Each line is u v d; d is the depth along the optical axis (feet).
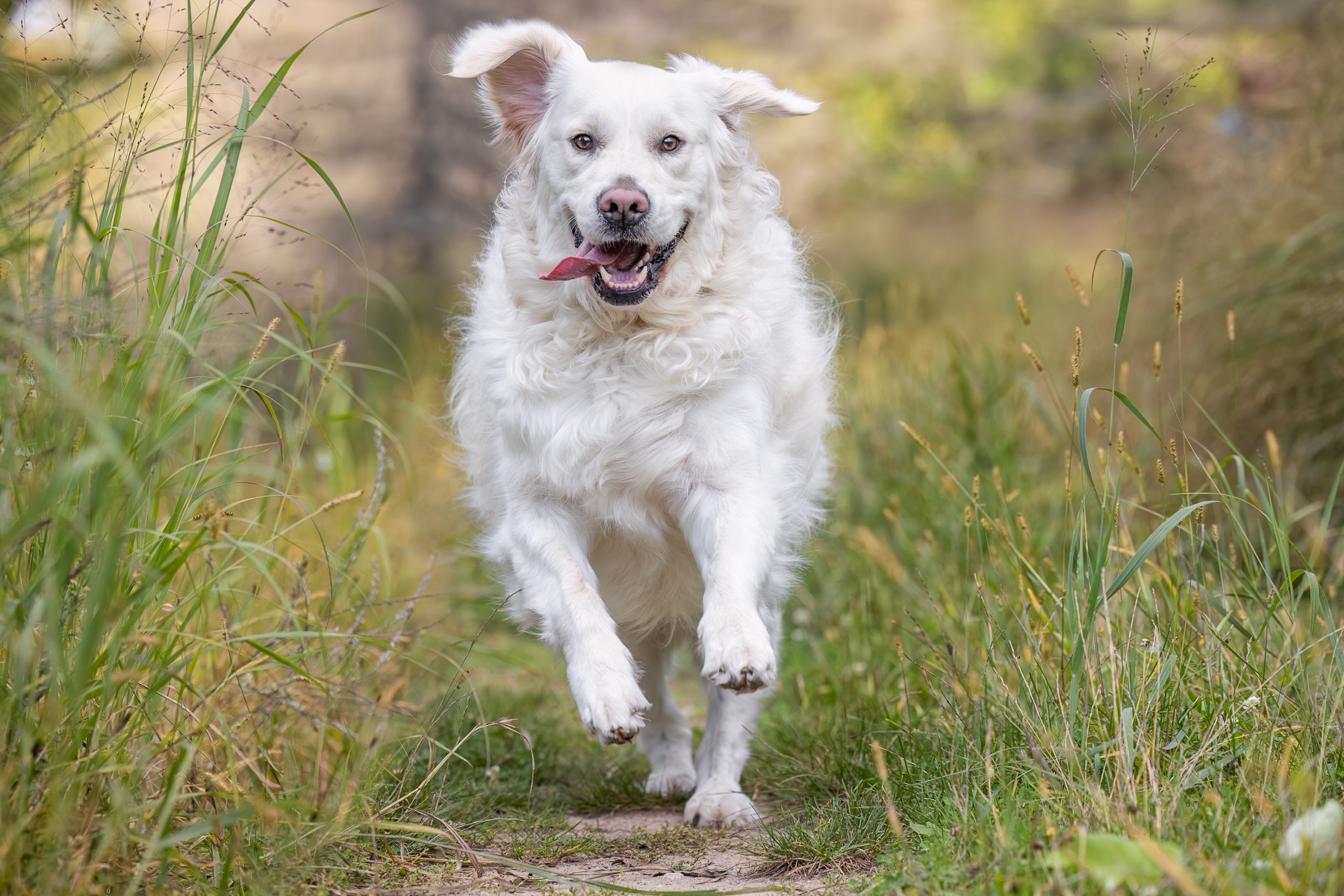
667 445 14.35
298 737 13.92
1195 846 9.71
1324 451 21.86
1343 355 21.47
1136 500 20.26
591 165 14.29
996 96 85.56
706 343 14.30
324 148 50.72
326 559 14.08
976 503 14.99
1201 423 23.13
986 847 10.28
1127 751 11.08
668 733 16.75
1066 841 10.07
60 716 9.82
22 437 10.49
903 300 36.83
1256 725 11.90
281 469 14.85
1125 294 12.60
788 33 76.13
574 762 17.13
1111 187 83.61
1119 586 12.25
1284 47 32.78
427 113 51.39
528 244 15.16
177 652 11.71
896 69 77.97
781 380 15.35
